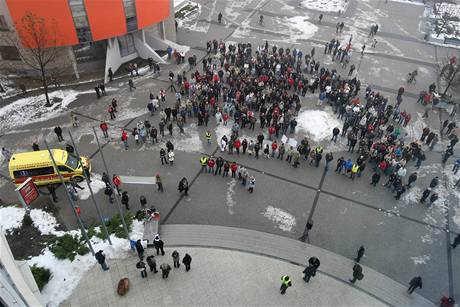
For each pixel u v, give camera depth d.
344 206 22.23
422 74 37.09
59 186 22.25
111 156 24.80
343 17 48.31
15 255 18.00
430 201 22.47
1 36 29.50
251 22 45.34
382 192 23.34
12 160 21.22
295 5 51.03
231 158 25.22
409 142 27.73
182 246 19.08
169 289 17.02
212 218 20.86
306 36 42.88
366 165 25.28
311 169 24.77
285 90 30.78
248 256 18.84
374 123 27.52
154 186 22.67
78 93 31.06
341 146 26.84
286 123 26.91
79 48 32.59
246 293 17.08
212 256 18.69
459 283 18.48
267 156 25.17
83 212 20.70
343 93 29.47
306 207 21.98
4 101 29.64
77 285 16.95
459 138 28.56
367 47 41.41
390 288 17.89
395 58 39.66
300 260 18.84
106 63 32.25
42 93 30.77
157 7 34.53
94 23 30.33
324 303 16.92
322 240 20.03
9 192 21.91
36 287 14.81
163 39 38.22
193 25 43.69
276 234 20.19
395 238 20.53
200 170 24.05
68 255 17.77
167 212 21.06
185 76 32.75
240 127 27.75
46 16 28.30
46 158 21.41
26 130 26.88
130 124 27.75
